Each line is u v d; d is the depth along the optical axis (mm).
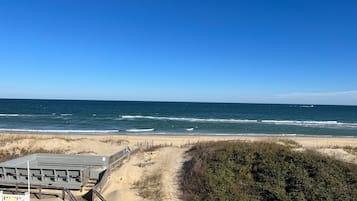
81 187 16906
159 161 19188
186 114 85625
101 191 16156
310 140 34969
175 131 47469
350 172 15383
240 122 62938
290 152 17344
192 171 16312
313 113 98750
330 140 35406
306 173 15219
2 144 29109
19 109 94750
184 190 15414
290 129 52719
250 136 40812
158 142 31906
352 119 77000
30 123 55500
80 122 58406
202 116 79500
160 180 16688
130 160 20203
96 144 30422
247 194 14531
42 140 30891
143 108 112750
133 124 56438
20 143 29484
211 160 17109
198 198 14445
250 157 17000
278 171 15391
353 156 20906
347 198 13672
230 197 14156
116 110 98188
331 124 62812
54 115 73312
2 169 17531
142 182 16812
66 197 16188
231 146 18891
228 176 15586
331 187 14234
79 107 110812
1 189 17078
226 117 77750
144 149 22656
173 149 21312
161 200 14797
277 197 13898
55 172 17328
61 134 39125
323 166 15750
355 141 34656
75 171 17328
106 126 53062
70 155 20656
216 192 14344
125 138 35031
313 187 14234
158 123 58594
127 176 17406
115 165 19578
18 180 17328
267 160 16406
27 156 20547
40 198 16031
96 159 20328
